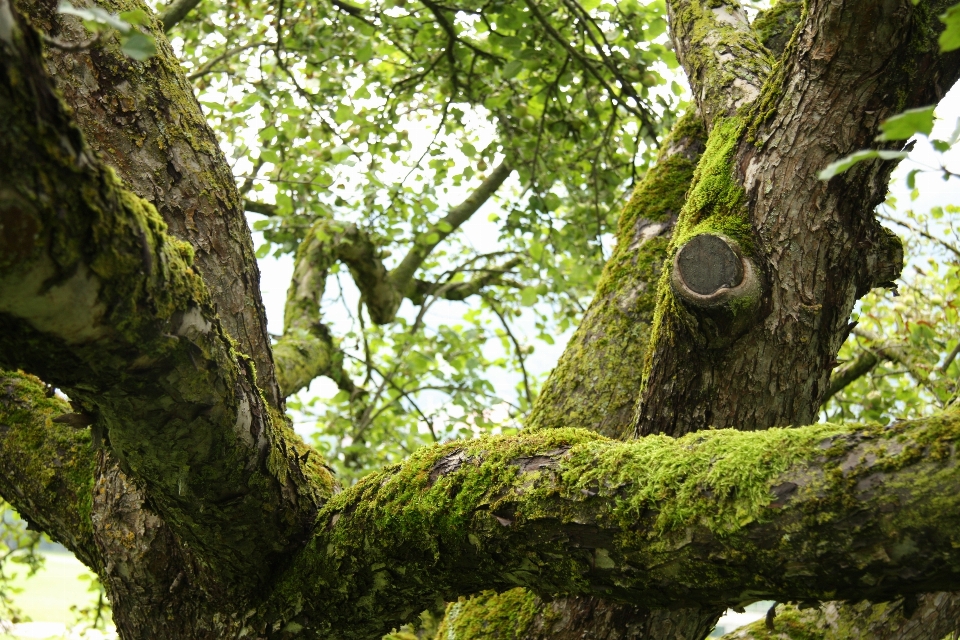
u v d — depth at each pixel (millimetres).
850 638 2037
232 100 4262
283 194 3789
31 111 788
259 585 1605
